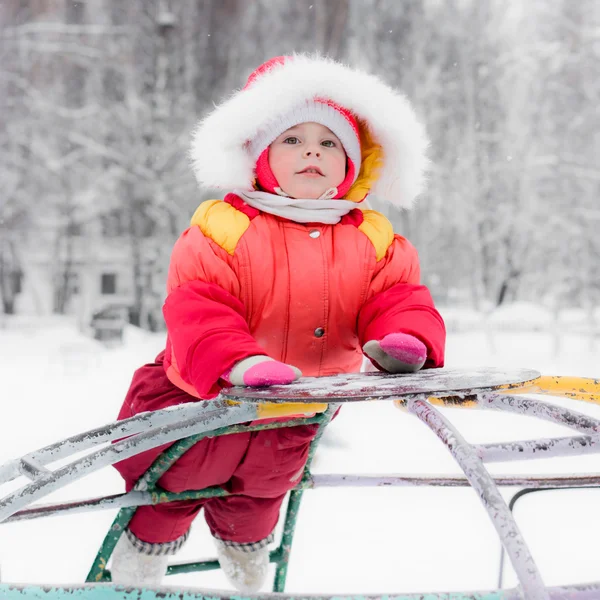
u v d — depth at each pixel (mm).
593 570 2953
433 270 19281
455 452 1070
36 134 19859
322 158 1906
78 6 20781
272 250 1832
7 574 2865
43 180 20062
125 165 18719
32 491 1419
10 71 20062
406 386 1225
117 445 1460
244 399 1233
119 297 22531
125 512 1942
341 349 1916
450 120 19062
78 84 20359
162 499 1945
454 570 2973
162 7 20281
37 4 20688
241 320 1616
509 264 18703
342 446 5035
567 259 16734
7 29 20234
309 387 1266
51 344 12547
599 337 14125
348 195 2113
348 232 1914
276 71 1964
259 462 2006
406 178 2129
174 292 1702
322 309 1853
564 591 1046
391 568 3002
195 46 20609
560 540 3307
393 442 5188
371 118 1993
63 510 1801
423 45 19953
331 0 21062
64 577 2816
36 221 20547
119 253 22156
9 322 20797
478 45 19516
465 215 18500
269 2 21359
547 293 18109
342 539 3357
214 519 2205
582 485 1992
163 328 19438
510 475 2041
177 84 19891
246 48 21219
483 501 1006
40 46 20188
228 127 1911
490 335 13445
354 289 1878
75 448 1521
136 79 19750
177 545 2094
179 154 18734
